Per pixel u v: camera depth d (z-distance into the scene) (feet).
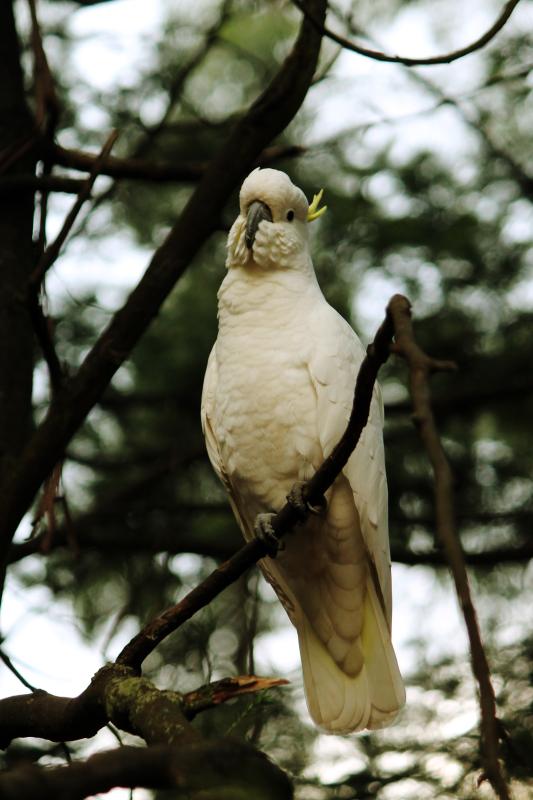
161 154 48.03
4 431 33.96
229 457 30.32
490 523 44.73
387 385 46.50
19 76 38.42
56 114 34.99
